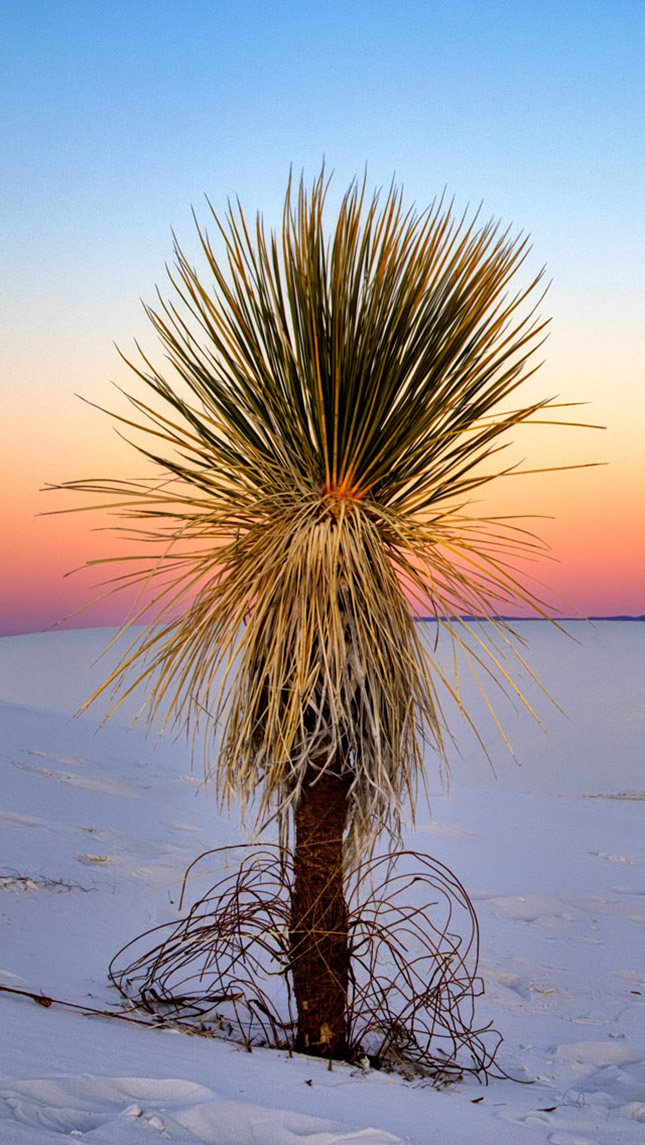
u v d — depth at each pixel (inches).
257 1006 159.0
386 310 135.0
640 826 518.0
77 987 162.7
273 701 137.6
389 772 143.4
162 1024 147.0
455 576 137.1
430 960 230.1
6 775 378.3
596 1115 137.8
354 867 151.4
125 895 232.8
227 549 139.6
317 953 148.9
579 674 1286.9
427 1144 107.4
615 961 246.8
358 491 143.3
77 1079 102.9
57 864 251.1
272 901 155.3
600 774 819.4
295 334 137.9
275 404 140.5
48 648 1428.4
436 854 373.7
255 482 146.4
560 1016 202.1
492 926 273.3
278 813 146.3
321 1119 104.8
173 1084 106.6
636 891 343.9
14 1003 138.3
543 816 524.7
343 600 139.8
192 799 412.2
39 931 194.2
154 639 135.3
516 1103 141.9
